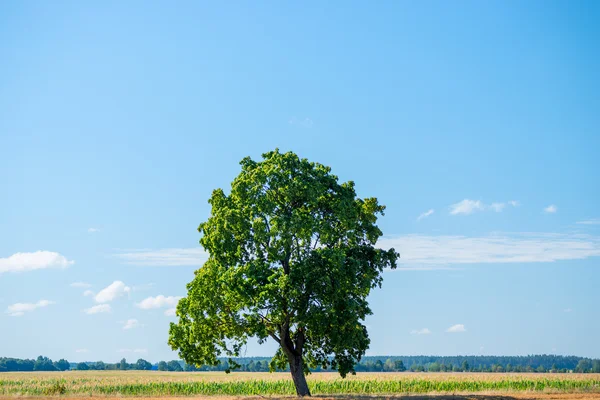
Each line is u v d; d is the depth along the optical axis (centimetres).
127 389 6141
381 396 4194
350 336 3881
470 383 6156
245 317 3912
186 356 4109
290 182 3934
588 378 7544
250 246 4022
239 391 6062
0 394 5297
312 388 5972
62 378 9056
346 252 4119
